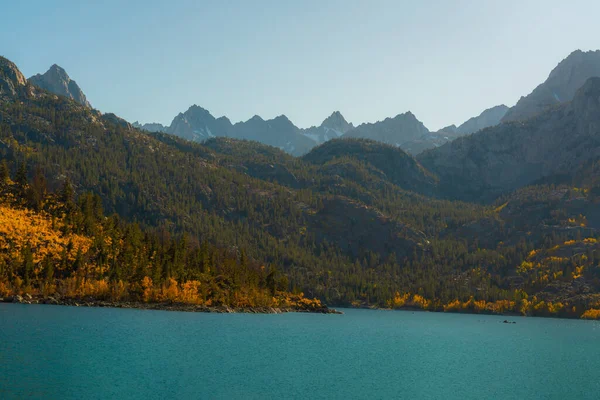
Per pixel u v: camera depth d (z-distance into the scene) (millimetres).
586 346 183375
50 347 112000
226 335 157625
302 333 182625
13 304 186875
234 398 83000
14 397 75250
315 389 92312
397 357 137000
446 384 103312
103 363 100812
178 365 104938
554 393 99312
